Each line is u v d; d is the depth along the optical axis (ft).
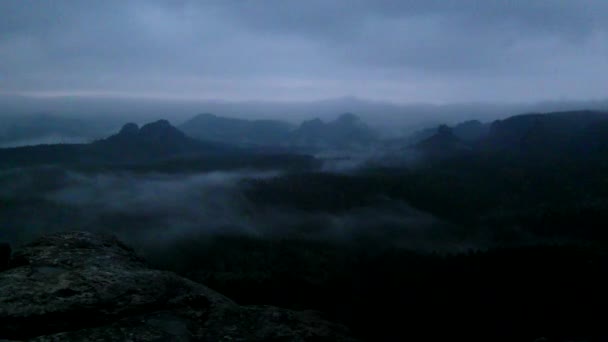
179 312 26.04
